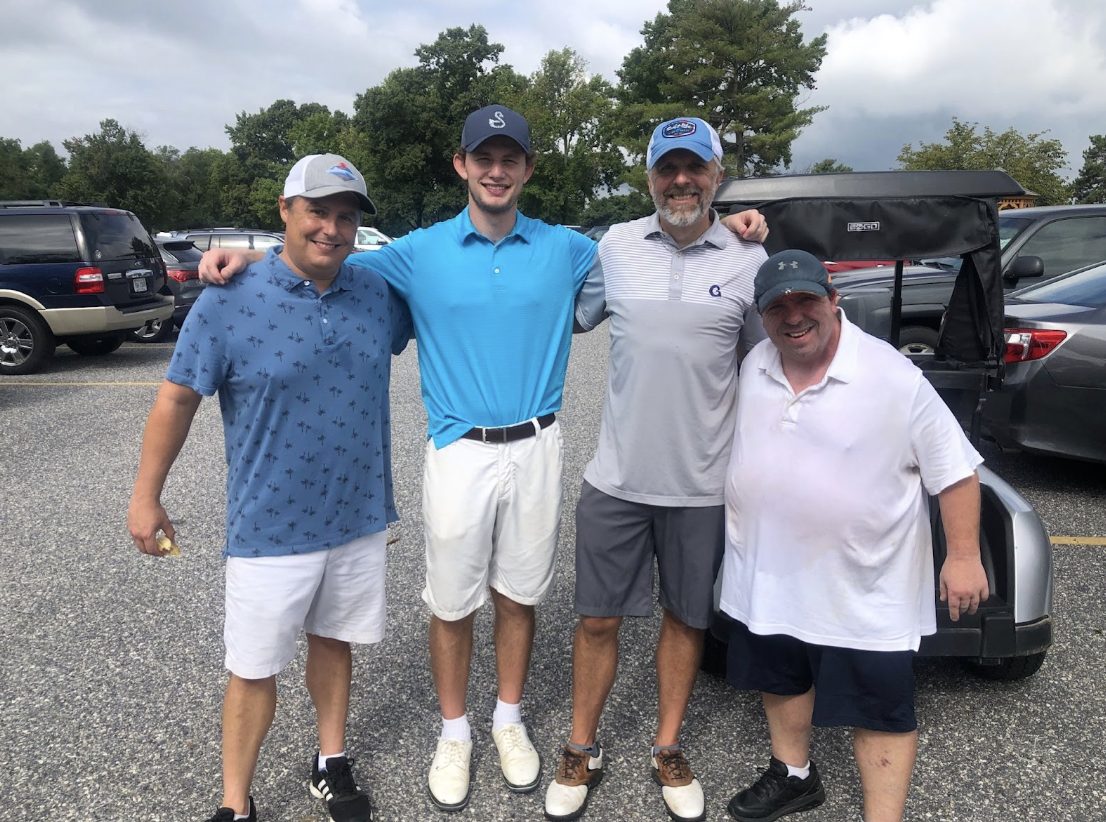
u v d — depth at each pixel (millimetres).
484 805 2412
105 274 9547
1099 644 3246
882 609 2000
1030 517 2707
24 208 9359
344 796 2312
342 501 2152
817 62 42906
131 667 3123
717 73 40594
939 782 2459
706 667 3045
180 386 2010
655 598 3760
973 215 2738
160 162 47094
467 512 2330
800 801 2340
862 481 1964
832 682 2064
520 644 2523
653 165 2195
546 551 2445
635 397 2289
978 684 2982
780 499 2041
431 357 2371
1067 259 6715
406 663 3174
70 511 4879
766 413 2090
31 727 2744
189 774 2518
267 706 2191
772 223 2779
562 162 50125
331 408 2090
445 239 2338
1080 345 4684
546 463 2400
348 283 2141
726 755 2627
